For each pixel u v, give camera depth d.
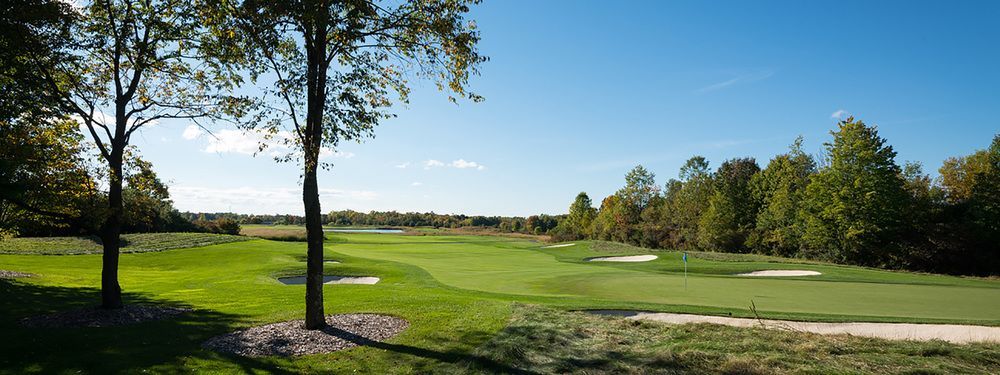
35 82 10.27
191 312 12.15
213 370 7.25
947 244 34.78
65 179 10.80
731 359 7.33
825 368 6.86
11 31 9.78
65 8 10.42
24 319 10.91
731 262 28.70
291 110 9.01
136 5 11.17
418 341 8.82
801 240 41.12
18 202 10.19
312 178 9.70
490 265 30.38
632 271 25.42
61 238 38.31
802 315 12.15
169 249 35.28
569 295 16.81
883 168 35.00
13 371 7.06
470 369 7.25
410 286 18.67
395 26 9.65
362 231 105.75
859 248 36.28
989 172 36.16
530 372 7.09
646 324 10.24
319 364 7.54
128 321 10.77
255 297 15.13
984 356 7.41
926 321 11.38
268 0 8.20
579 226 82.81
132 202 12.01
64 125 11.57
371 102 10.98
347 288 16.72
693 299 15.48
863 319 11.52
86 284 19.12
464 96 11.05
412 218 141.62
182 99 12.24
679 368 7.07
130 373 7.09
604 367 7.23
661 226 60.28
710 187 58.38
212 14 8.95
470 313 11.23
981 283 19.34
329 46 10.11
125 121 11.53
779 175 47.53
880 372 6.70
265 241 44.69
